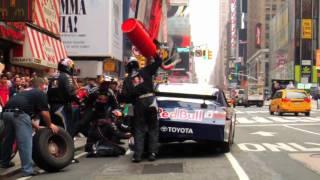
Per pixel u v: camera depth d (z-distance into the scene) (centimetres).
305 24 12244
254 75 17838
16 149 1126
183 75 11131
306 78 12119
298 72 12162
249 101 7050
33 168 1099
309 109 3606
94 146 1310
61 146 1081
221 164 1119
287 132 2059
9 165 1085
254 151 1365
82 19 3741
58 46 2522
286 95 3606
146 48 1139
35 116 1081
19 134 1011
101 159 1258
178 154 1313
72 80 1193
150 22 5378
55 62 2389
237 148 1444
